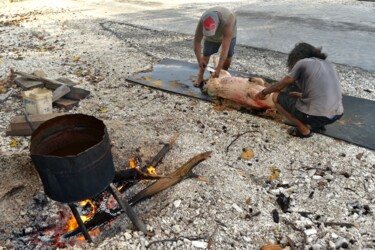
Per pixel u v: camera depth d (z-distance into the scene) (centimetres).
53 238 305
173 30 905
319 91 395
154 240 296
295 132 443
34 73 589
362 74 621
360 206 336
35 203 330
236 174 375
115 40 832
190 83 589
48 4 1273
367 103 512
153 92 567
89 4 1255
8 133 446
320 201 343
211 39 543
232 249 291
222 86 510
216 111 505
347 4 1132
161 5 1209
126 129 438
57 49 774
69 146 296
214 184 357
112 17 1048
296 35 839
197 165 384
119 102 535
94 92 568
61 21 1011
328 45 766
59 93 520
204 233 304
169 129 461
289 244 296
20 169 362
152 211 325
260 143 432
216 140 438
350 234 305
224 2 1221
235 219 319
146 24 965
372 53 718
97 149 253
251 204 337
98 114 499
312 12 1043
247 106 511
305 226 313
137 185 363
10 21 1020
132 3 1255
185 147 418
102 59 710
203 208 328
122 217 325
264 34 852
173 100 539
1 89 564
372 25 905
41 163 246
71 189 255
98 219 318
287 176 377
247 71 638
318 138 440
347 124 463
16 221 314
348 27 892
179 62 681
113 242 292
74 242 299
